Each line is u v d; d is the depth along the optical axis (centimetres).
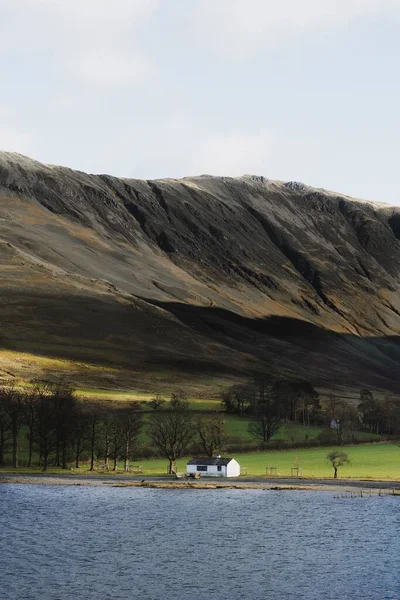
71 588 13462
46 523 18712
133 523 18862
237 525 18700
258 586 13650
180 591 13375
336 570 14600
